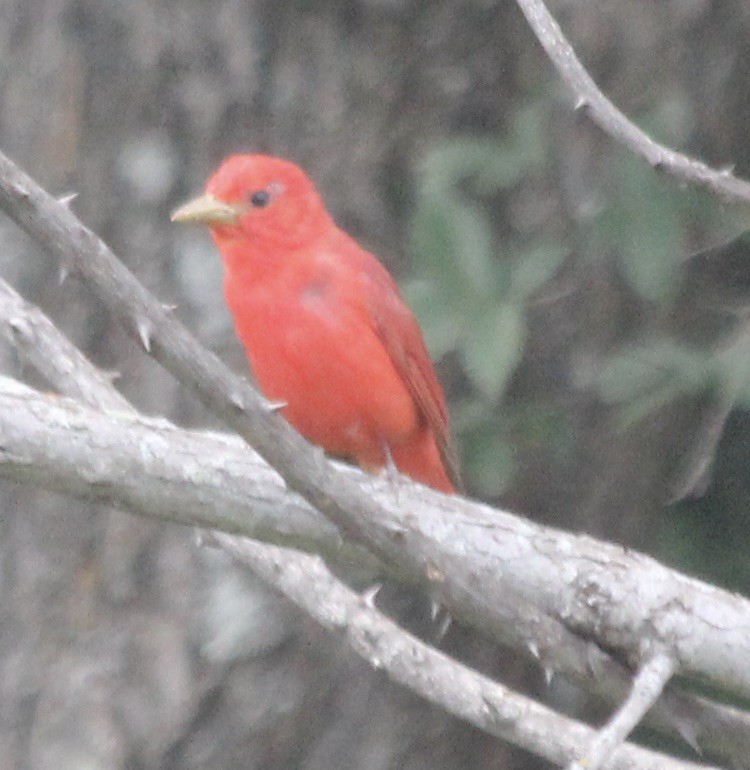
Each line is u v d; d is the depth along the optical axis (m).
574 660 6.92
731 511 12.69
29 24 11.90
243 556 8.01
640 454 12.36
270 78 11.70
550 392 11.95
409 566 6.49
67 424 6.77
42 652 11.66
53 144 11.82
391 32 11.77
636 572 7.16
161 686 11.48
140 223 11.69
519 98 11.85
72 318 11.72
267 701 11.46
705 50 12.32
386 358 9.26
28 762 11.59
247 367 11.53
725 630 6.99
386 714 11.62
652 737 12.14
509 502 12.16
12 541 11.78
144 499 6.87
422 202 10.26
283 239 9.21
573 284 11.78
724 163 12.77
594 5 12.08
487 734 11.82
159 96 11.70
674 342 11.47
